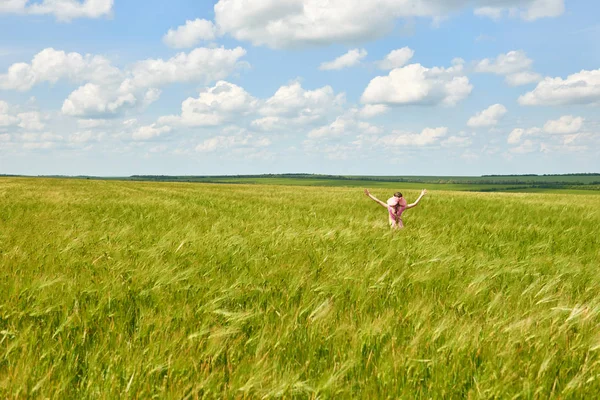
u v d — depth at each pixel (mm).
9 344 3102
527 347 3049
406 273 5207
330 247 6934
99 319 3607
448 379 2721
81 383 2621
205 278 4766
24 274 4641
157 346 2969
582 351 3047
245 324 3648
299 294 4461
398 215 10867
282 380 2631
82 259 5578
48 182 44812
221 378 2729
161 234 8094
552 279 4902
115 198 18922
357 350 3039
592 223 12102
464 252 6891
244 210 14156
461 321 3494
